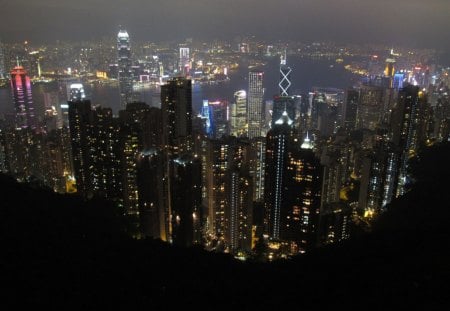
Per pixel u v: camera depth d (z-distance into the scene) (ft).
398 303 113.29
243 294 141.18
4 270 126.72
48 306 112.98
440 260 134.10
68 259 146.30
